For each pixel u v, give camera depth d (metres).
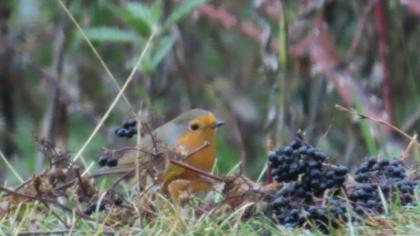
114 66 16.34
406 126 14.27
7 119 15.96
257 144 16.00
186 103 15.78
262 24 14.70
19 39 15.98
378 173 9.36
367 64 14.82
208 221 8.81
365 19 14.19
